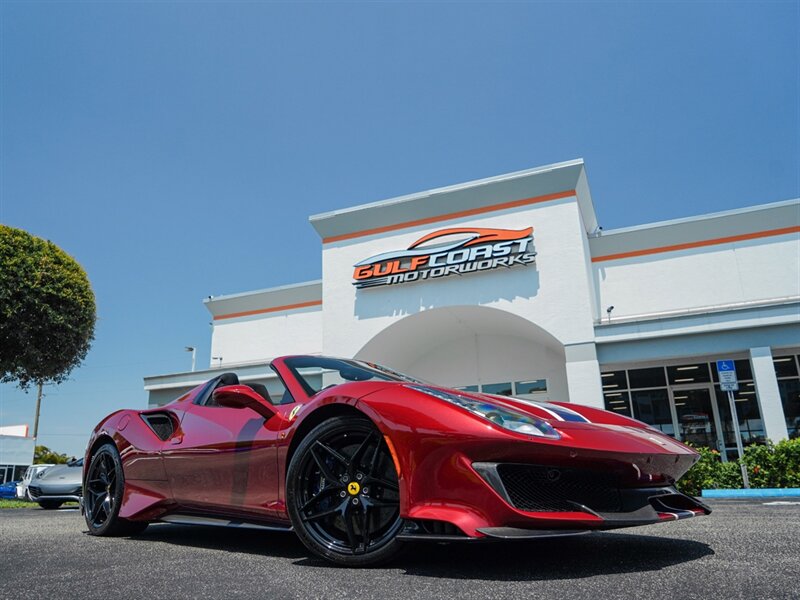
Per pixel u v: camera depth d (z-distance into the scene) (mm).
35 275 10055
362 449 2016
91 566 2029
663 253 13125
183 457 2812
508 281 12258
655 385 12523
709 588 1470
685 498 2184
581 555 2041
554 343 12531
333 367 2723
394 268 13227
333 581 1679
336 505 2039
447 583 1609
